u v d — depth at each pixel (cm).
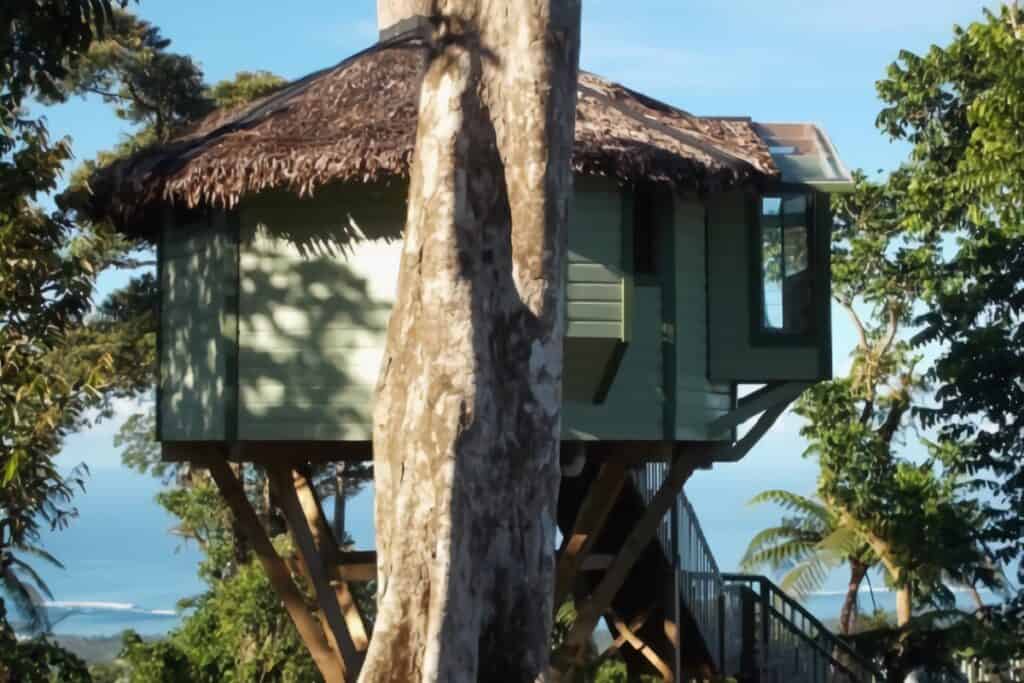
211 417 1559
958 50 2678
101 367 1633
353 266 1537
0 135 1550
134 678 2105
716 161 1555
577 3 946
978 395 2323
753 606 2112
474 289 882
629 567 1678
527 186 922
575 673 1912
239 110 1689
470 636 852
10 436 1535
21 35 1488
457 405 863
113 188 1553
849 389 3128
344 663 1584
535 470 889
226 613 2230
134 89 3222
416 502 861
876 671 1998
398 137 1460
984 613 2369
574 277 1531
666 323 1598
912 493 2855
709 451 1695
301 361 1535
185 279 1611
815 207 1714
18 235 1527
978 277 2397
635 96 1758
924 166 2769
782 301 1698
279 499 1593
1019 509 2320
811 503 3152
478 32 922
